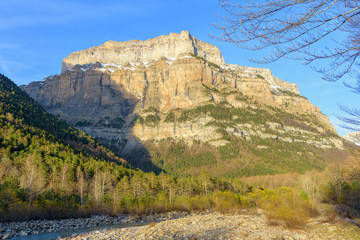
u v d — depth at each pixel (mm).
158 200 85938
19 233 38000
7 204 53000
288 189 114938
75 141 171750
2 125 119438
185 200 85625
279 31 9156
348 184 50188
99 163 121438
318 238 22609
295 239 22969
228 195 82000
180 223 37094
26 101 192000
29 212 55125
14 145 105000
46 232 40500
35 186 71000
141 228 38344
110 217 64625
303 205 39656
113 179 109062
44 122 167000
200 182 122250
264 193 100188
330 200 55344
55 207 60719
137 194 100125
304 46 9375
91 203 71875
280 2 8898
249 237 23797
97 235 31297
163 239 24609
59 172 92125
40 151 107938
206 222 37062
